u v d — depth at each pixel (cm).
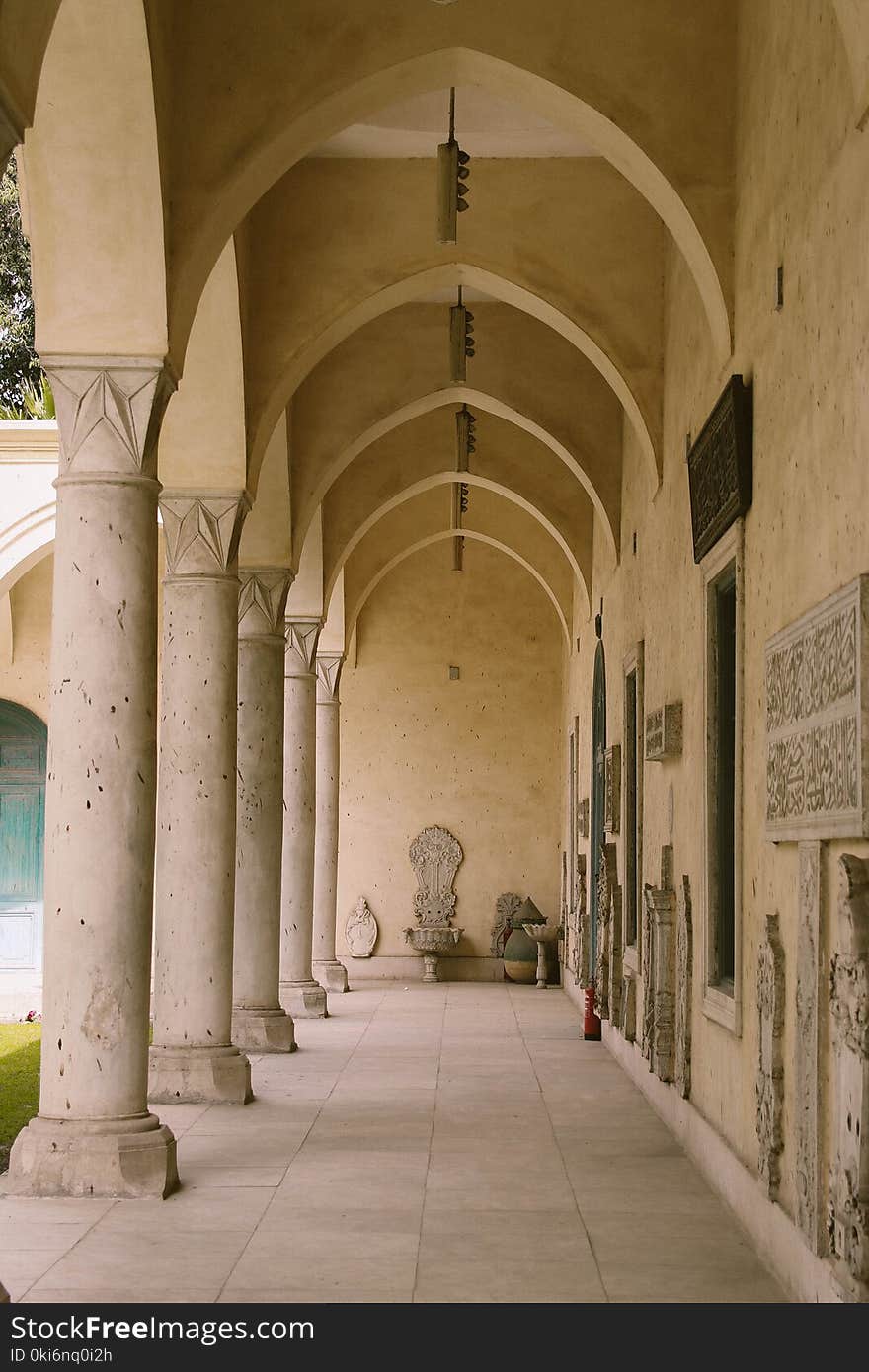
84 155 795
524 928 2181
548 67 867
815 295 637
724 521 840
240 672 1405
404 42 845
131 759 806
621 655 1434
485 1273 645
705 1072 889
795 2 693
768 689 699
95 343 816
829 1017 575
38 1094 1175
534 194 1165
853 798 524
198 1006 1116
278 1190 812
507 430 1750
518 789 2273
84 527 811
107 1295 606
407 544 2045
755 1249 691
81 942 797
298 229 1159
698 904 932
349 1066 1303
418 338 1466
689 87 873
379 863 2269
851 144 571
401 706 2289
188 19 837
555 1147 943
